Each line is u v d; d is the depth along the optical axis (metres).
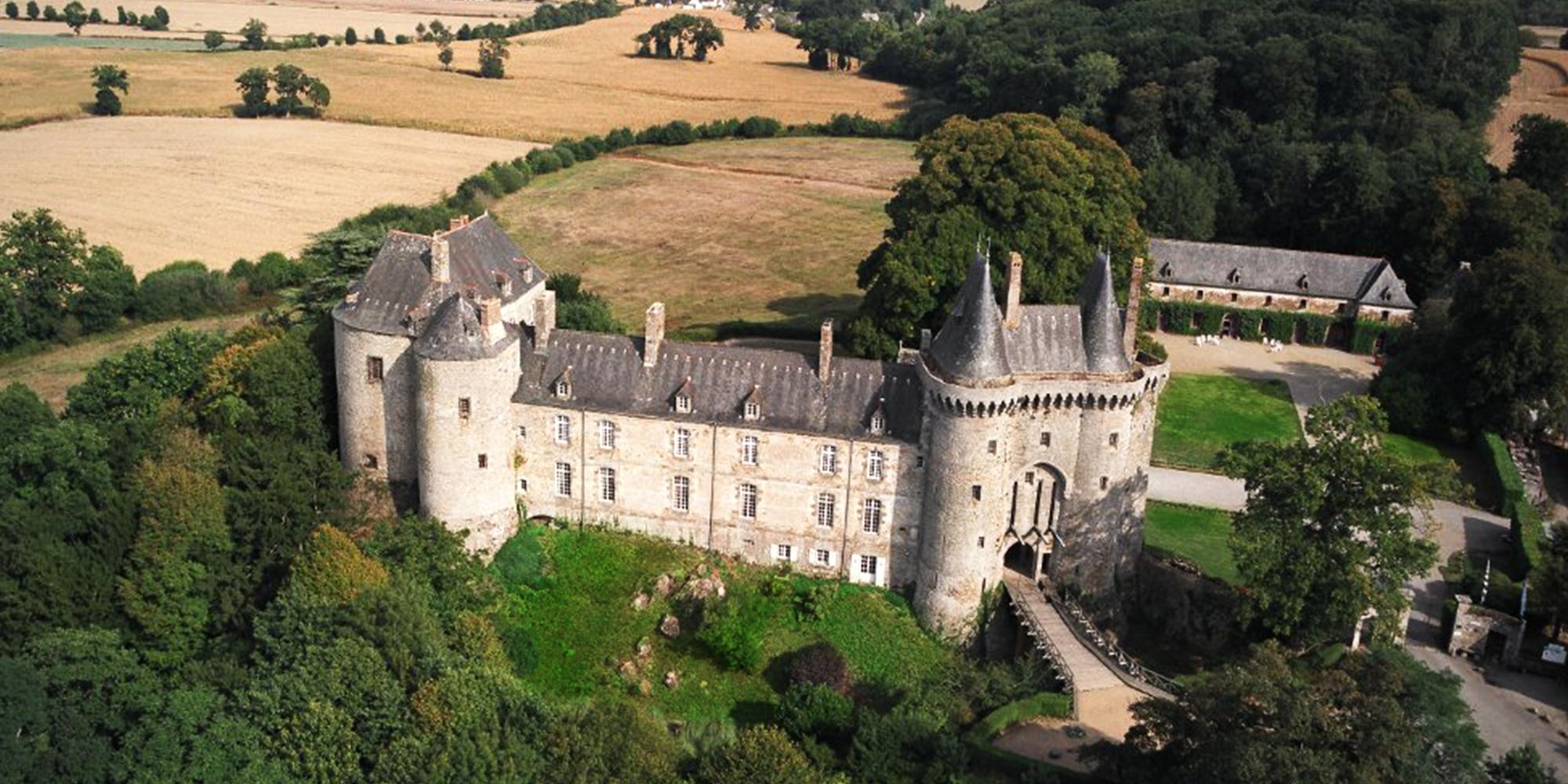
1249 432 142.00
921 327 133.38
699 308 174.50
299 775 80.31
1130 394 103.12
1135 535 110.00
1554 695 99.38
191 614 99.00
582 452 108.12
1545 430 144.88
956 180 142.00
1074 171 142.75
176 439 112.50
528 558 106.62
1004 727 91.38
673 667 99.38
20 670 82.19
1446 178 178.00
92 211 195.12
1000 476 101.81
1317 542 97.62
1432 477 98.44
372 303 107.81
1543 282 137.25
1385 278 168.12
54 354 156.50
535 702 85.12
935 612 104.31
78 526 102.50
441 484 104.25
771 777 78.44
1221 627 106.12
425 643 88.62
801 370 106.31
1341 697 72.00
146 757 80.25
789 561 108.44
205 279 168.12
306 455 107.06
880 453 103.62
